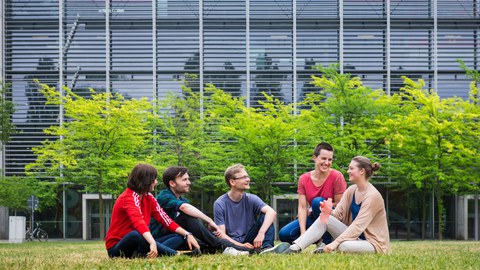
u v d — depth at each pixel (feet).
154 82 102.42
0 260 26.86
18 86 102.94
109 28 103.35
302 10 103.14
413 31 102.73
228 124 85.10
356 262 19.53
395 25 102.37
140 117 85.61
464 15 102.63
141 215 24.02
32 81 102.94
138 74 103.35
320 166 28.17
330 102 83.10
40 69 103.04
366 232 25.62
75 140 86.43
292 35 103.50
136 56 102.73
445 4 102.83
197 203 100.78
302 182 28.78
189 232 25.38
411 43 102.47
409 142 82.69
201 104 89.35
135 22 103.30
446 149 81.05
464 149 77.97
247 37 102.99
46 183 89.92
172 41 103.65
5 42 102.83
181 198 27.04
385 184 98.32
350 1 103.04
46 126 102.99
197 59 103.24
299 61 103.19
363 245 24.85
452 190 86.43
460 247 45.50
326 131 82.58
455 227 100.68
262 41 103.81
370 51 102.58
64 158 82.89
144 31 103.35
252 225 27.86
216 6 103.40
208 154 84.84
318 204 27.43
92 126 82.89
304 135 82.23
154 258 22.56
